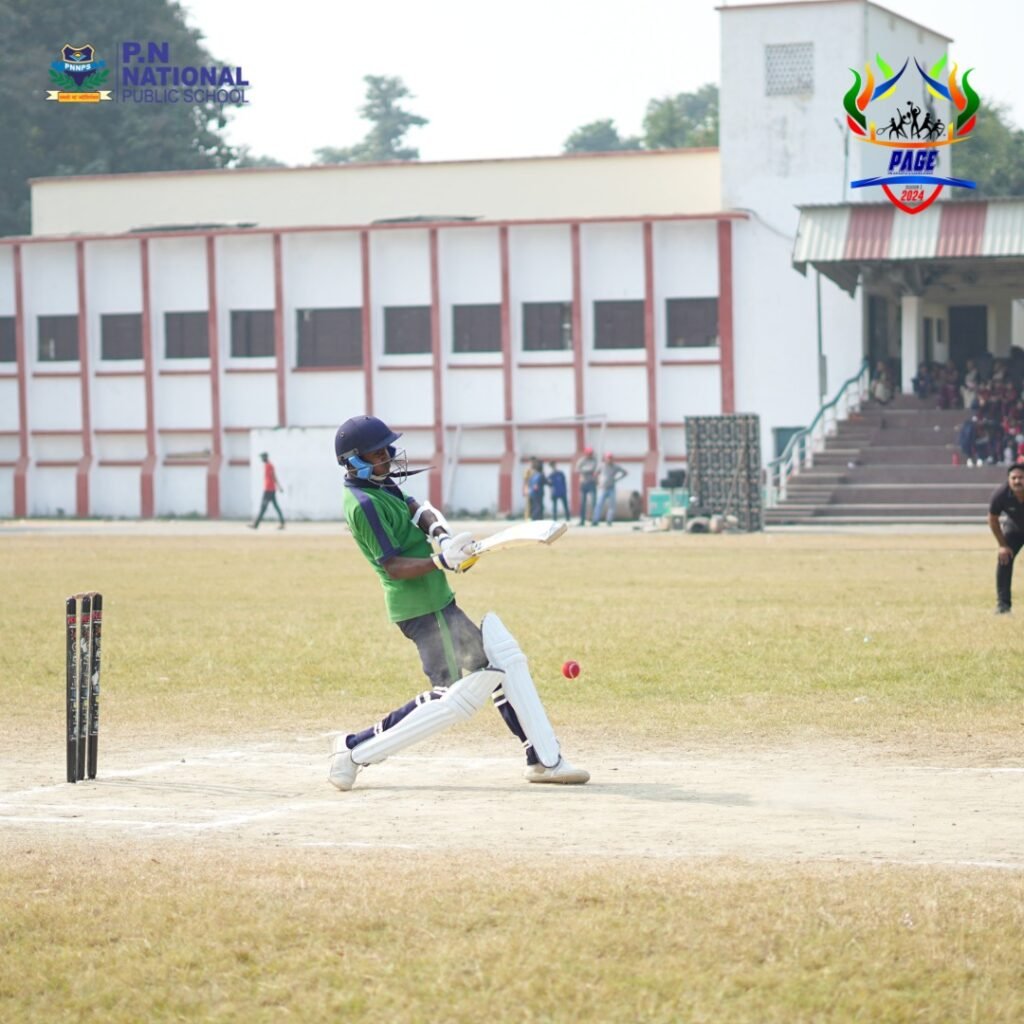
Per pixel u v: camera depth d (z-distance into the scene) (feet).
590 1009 70.03
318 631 239.71
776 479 635.66
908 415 634.02
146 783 127.03
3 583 335.06
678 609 265.75
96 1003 72.59
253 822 109.91
